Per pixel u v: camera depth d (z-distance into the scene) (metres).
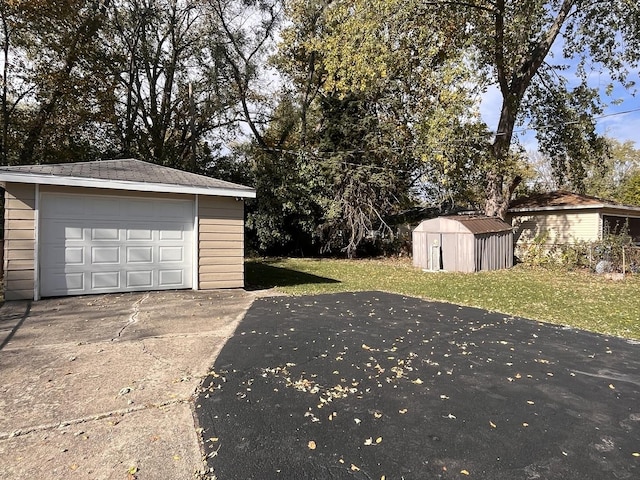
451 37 14.84
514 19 13.24
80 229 7.46
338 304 7.36
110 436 2.61
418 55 14.82
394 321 6.04
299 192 18.14
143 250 8.06
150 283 8.16
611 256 13.09
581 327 5.91
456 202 21.11
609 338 5.29
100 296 7.47
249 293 8.39
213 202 8.70
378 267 15.22
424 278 12.00
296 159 18.83
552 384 3.64
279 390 3.40
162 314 6.14
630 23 13.89
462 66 13.16
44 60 14.68
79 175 7.15
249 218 18.03
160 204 8.20
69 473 2.21
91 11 15.18
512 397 3.34
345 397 3.28
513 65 14.55
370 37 13.39
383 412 3.02
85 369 3.79
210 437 2.63
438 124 13.81
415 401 3.23
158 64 18.30
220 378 3.63
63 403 3.07
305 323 5.79
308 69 20.39
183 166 18.22
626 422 2.93
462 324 5.94
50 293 7.22
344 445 2.55
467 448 2.54
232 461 2.36
